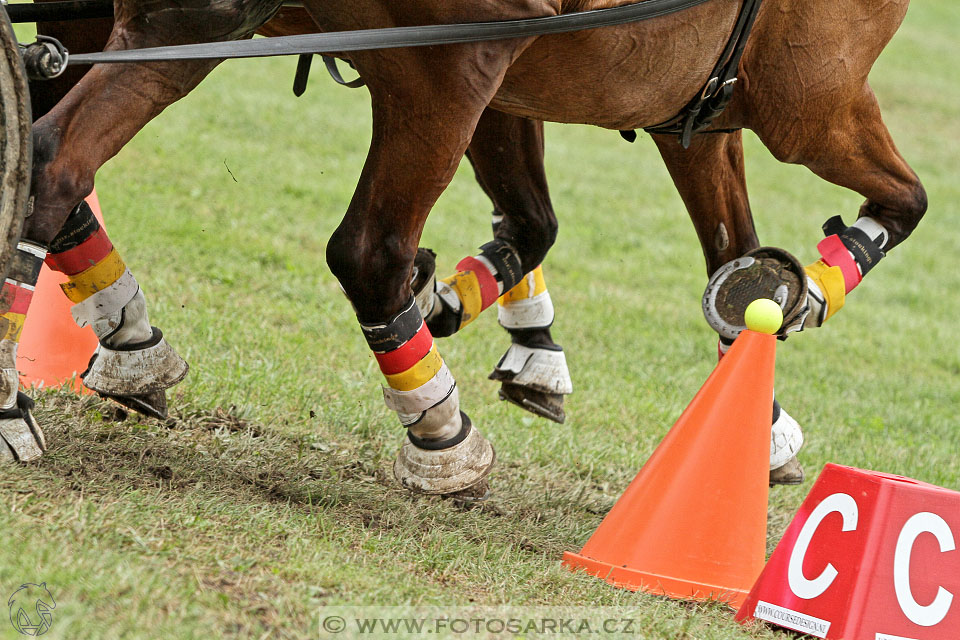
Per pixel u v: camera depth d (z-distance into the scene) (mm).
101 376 7152
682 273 20859
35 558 4578
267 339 11273
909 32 55188
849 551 5750
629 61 6539
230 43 5285
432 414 6734
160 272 13258
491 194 8258
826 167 8070
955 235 27844
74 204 5449
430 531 6629
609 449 10109
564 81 6562
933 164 35062
